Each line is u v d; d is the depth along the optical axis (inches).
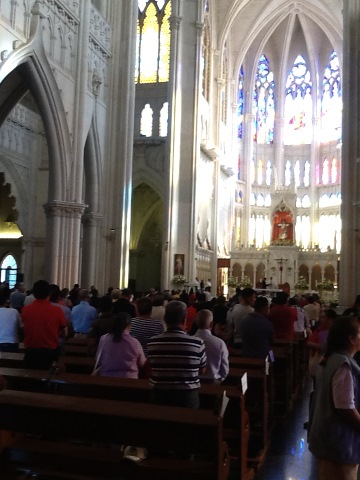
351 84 1061.1
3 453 214.1
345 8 1089.4
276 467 299.1
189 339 230.8
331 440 169.3
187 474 199.2
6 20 649.0
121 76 955.3
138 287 1673.2
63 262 776.3
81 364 325.7
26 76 721.6
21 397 205.0
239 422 271.6
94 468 205.5
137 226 1664.6
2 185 1134.4
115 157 945.5
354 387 170.1
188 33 1450.5
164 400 224.8
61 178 775.7
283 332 471.2
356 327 175.9
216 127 1758.1
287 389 429.1
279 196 1877.5
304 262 1758.1
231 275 1763.0
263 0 1881.2
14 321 396.8
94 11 880.3
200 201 1572.3
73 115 802.8
